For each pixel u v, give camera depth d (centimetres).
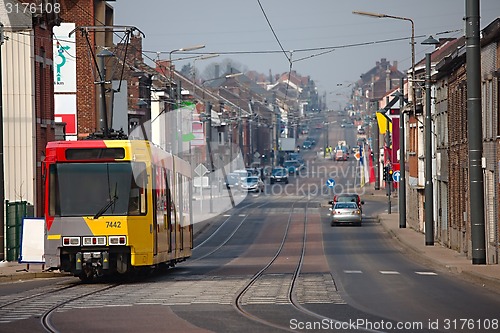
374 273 4128
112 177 3425
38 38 5903
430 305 2638
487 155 4953
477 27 4078
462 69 6050
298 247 6631
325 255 5753
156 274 4131
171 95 8300
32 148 5694
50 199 3419
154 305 2592
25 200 5666
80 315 2366
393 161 11694
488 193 4931
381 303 2686
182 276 3962
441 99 7131
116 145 3434
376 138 14012
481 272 3778
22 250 4038
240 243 7200
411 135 8888
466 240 5450
